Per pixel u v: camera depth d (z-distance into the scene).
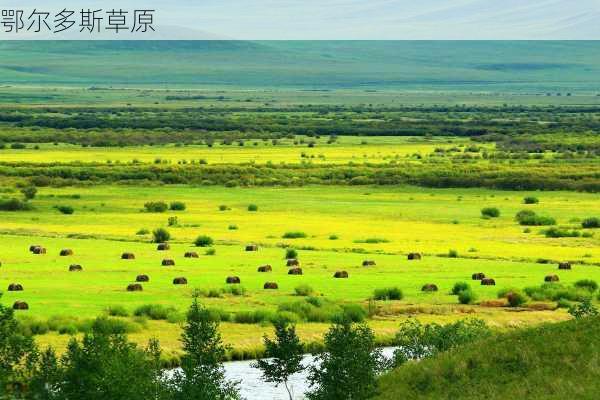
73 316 100.06
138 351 68.44
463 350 69.56
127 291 116.31
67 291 115.75
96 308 105.94
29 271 130.50
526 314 109.81
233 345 94.50
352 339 70.81
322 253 152.62
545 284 122.06
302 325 103.00
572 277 132.62
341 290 120.00
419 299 115.81
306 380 84.25
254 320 103.44
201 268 135.00
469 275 133.00
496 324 105.12
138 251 151.88
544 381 61.75
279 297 115.12
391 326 103.31
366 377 69.56
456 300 116.06
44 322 96.06
